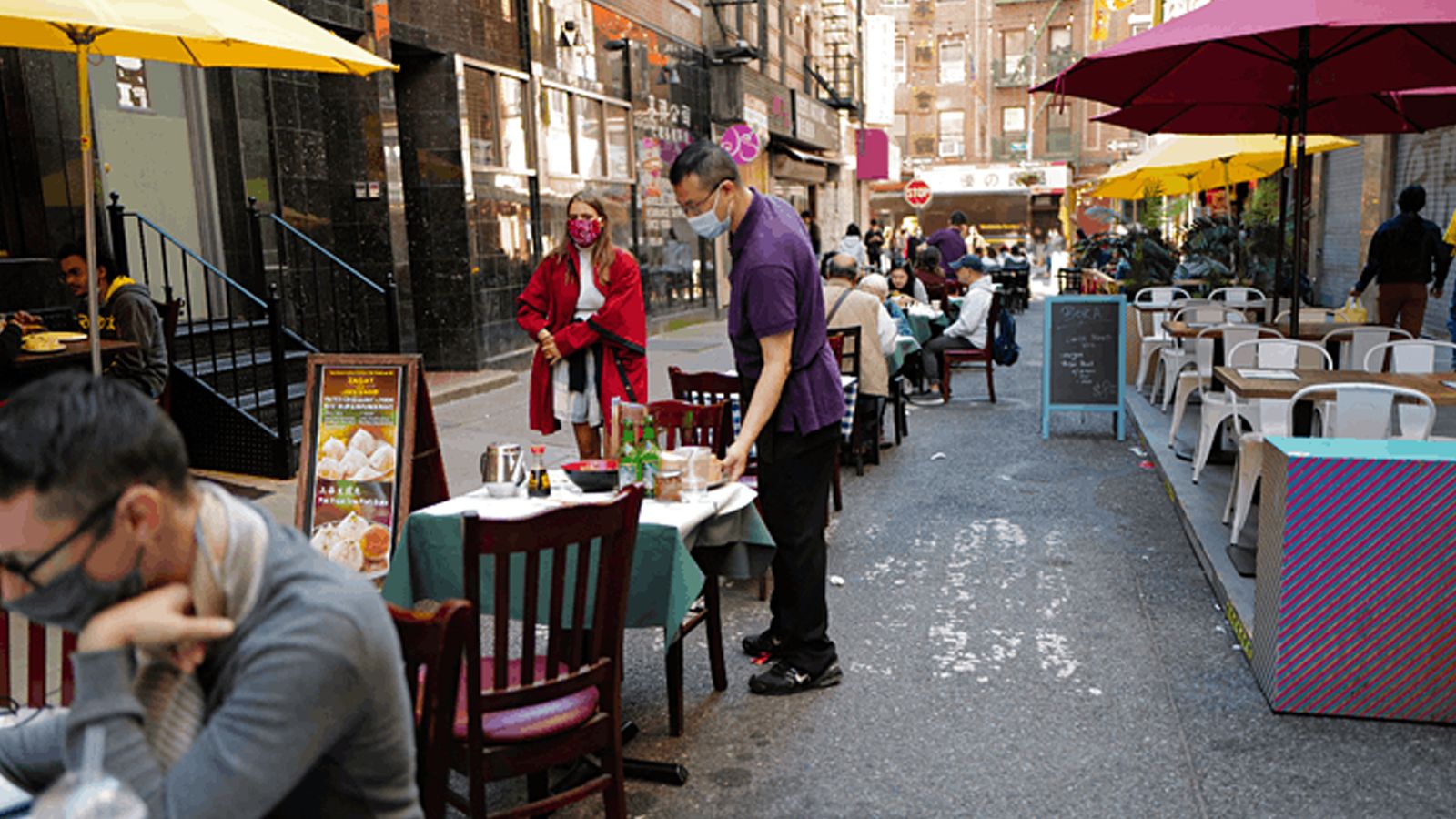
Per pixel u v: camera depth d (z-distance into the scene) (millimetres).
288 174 9703
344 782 1464
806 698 4191
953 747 3762
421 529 3621
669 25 17875
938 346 11312
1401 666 3793
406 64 11492
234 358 7395
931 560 5906
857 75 33812
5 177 7285
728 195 3857
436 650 2002
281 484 7176
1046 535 6316
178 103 9016
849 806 3381
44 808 1231
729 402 5230
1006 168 49656
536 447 4020
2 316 5906
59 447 1194
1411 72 6531
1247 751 3660
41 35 4828
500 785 3584
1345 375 5895
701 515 3617
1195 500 6586
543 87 13461
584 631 3232
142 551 1268
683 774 3545
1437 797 3324
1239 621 4602
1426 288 9992
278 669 1318
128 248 8625
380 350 10617
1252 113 8438
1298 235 6539
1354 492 3709
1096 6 26297
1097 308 9039
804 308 3945
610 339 5828
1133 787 3449
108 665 1270
